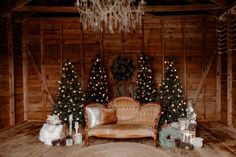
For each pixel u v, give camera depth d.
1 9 6.68
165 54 8.07
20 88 7.94
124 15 6.62
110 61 8.12
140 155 4.10
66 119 6.56
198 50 8.03
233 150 4.68
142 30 8.05
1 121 6.66
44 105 8.16
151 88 7.39
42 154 4.52
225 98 7.36
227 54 7.05
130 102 5.47
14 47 7.57
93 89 7.37
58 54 8.20
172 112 6.78
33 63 8.17
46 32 8.20
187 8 7.11
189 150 4.68
